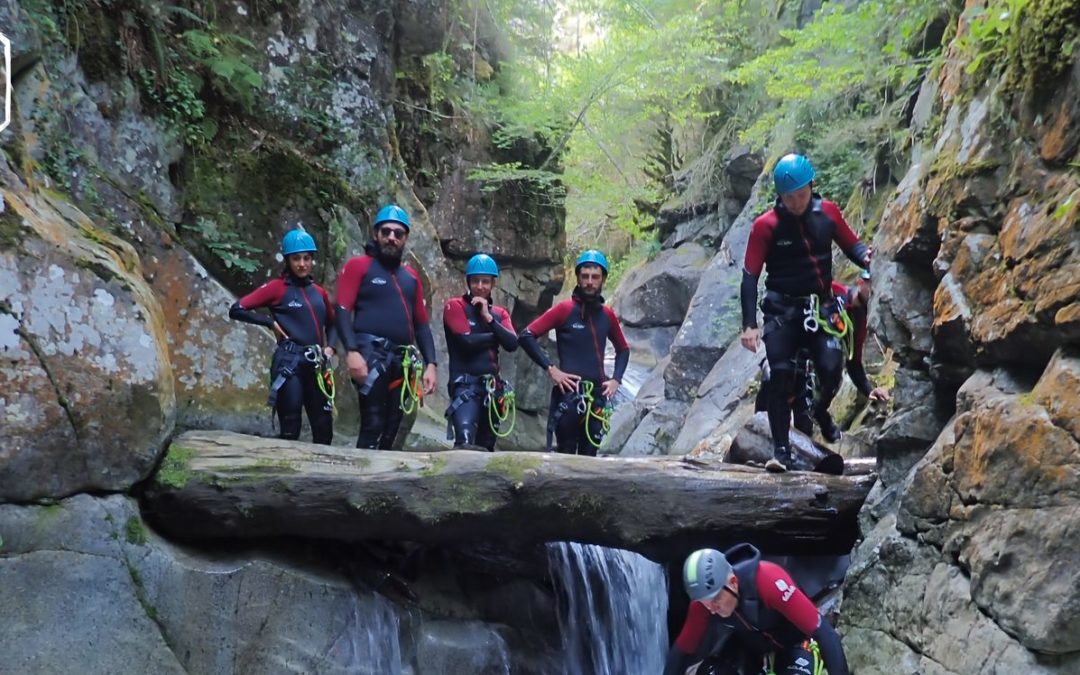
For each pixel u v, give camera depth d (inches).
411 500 189.9
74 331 181.5
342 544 214.8
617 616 260.5
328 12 331.0
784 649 153.6
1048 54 143.9
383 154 344.2
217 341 248.1
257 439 202.7
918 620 157.6
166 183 261.1
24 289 176.9
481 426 254.2
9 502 171.9
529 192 485.4
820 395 196.9
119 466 183.0
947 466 157.0
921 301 178.2
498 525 193.6
